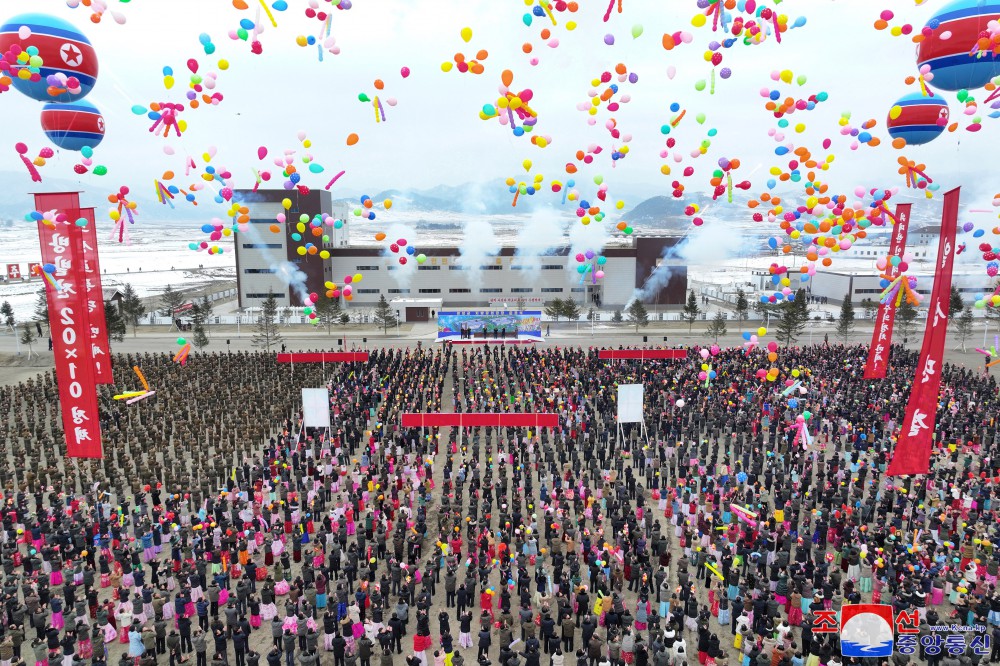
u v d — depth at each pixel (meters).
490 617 19.12
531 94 24.83
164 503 29.02
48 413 43.09
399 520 25.08
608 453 34.97
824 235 29.56
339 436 36.28
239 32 22.80
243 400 42.50
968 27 21.19
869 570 22.14
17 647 17.84
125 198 27.70
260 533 24.72
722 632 19.91
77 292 22.06
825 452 35.47
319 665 18.02
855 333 77.75
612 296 95.19
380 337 75.88
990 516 26.12
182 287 143.50
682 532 25.19
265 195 90.50
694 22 22.30
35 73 21.09
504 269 95.44
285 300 93.12
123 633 19.50
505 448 35.22
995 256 29.45
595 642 17.39
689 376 47.50
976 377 47.88
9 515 24.86
